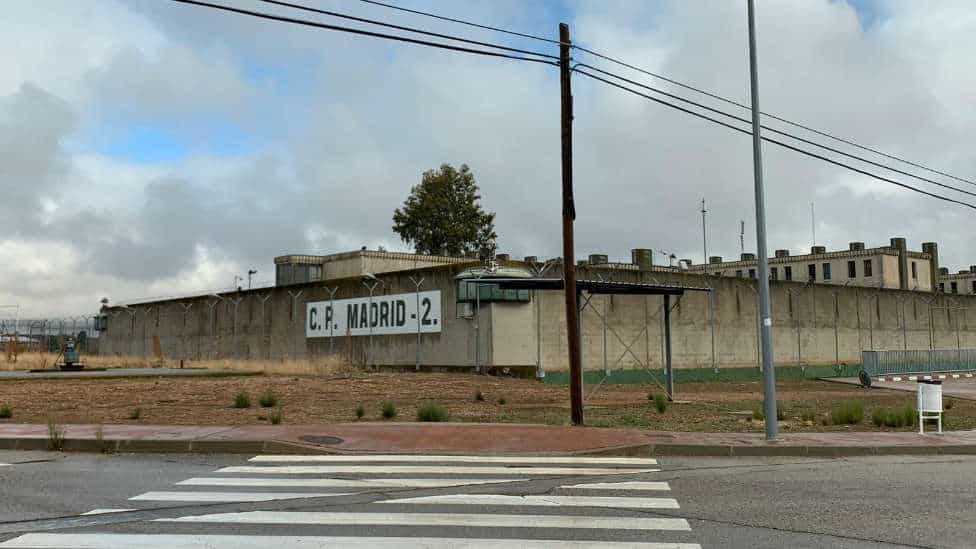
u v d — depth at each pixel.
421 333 43.56
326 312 50.19
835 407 25.45
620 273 44.44
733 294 50.94
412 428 15.95
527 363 40.22
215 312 60.09
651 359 45.47
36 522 8.37
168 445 14.01
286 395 26.80
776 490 10.43
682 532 7.99
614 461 13.10
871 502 9.63
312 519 8.52
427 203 71.81
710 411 22.80
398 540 7.59
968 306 72.31
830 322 57.94
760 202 15.99
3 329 66.69
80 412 20.11
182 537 7.71
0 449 14.35
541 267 42.00
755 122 16.25
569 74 18.38
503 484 10.80
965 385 41.59
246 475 11.48
